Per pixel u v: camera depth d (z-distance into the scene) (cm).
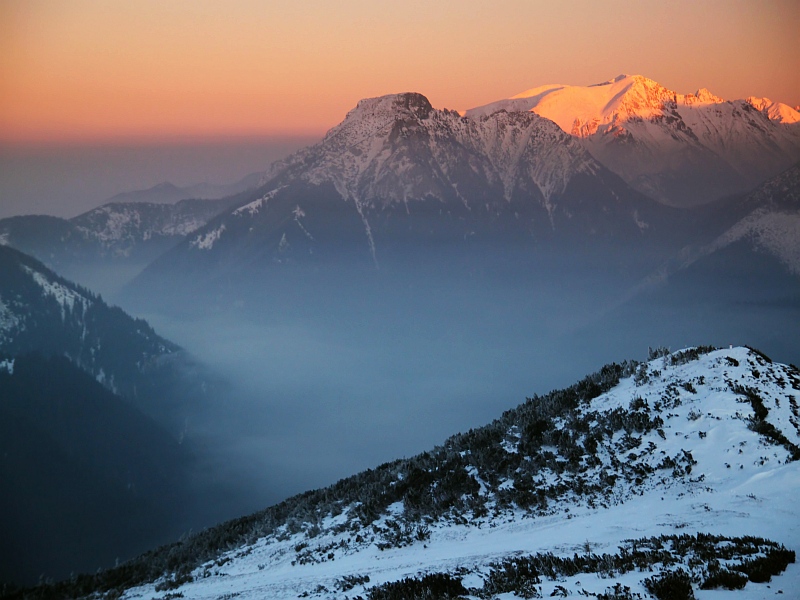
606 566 2320
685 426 3572
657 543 2528
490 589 2278
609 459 3541
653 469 3350
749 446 3291
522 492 3475
